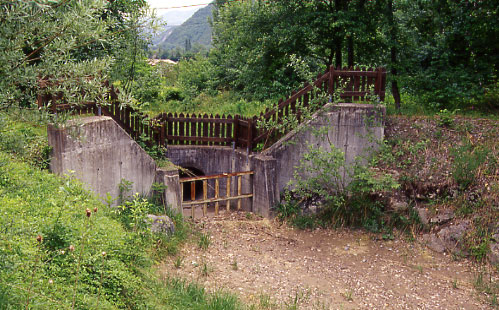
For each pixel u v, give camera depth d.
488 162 9.85
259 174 10.79
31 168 7.21
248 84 20.52
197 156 11.98
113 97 9.11
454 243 9.14
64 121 4.22
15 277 3.99
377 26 14.26
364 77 10.73
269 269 8.15
